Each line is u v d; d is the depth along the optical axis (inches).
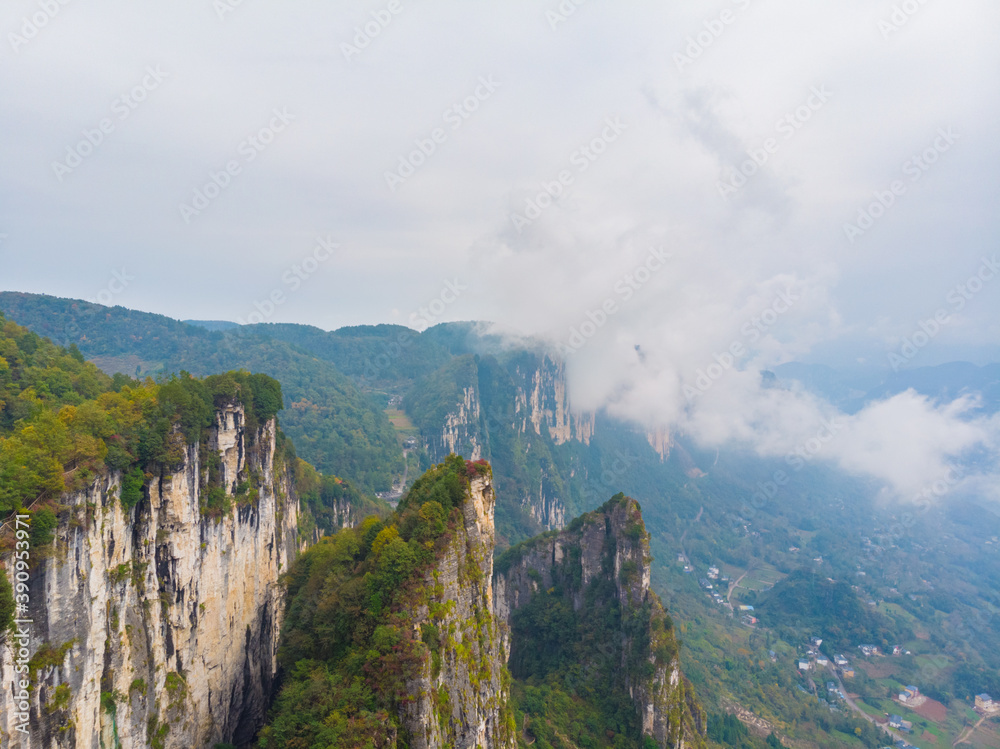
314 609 3083.2
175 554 2689.5
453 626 2635.3
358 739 2144.4
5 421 2677.2
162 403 2741.1
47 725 1926.7
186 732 2691.9
